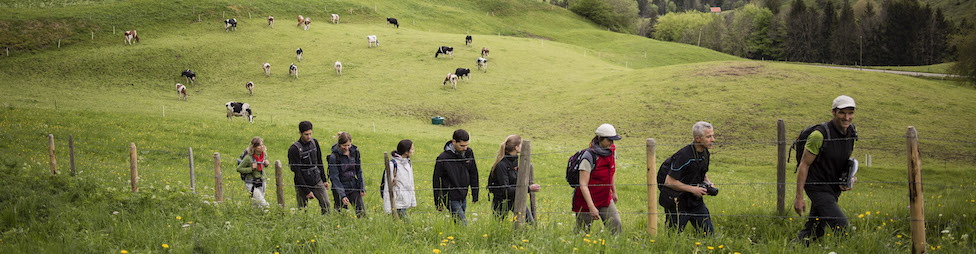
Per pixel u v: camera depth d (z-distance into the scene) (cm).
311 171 880
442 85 4981
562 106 4278
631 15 13075
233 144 2586
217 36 6112
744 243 644
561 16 11481
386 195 785
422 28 8262
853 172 636
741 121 3547
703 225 681
